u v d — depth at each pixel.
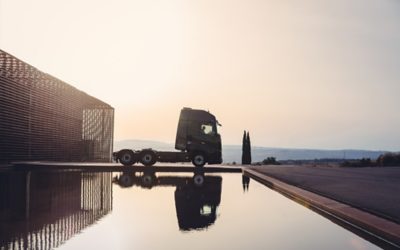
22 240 4.49
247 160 30.84
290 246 4.43
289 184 10.82
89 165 19.17
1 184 11.40
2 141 17.52
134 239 4.66
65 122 25.08
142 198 8.59
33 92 20.66
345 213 5.91
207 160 20.06
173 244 4.43
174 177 15.20
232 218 6.25
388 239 4.54
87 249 4.14
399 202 7.17
